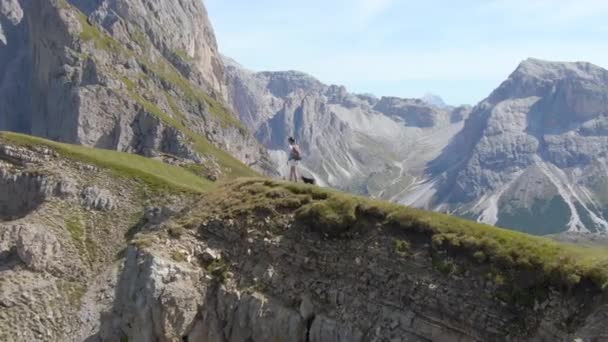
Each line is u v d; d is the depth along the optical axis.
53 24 190.75
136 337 33.03
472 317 25.92
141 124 183.12
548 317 23.67
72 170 82.44
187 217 38.22
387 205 31.83
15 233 70.88
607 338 21.47
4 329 60.19
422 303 27.62
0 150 84.88
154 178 81.88
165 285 33.19
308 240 33.22
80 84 182.38
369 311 29.16
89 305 65.00
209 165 175.25
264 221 35.34
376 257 30.23
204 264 35.34
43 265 68.75
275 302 31.92
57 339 61.56
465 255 27.34
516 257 25.72
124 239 73.62
